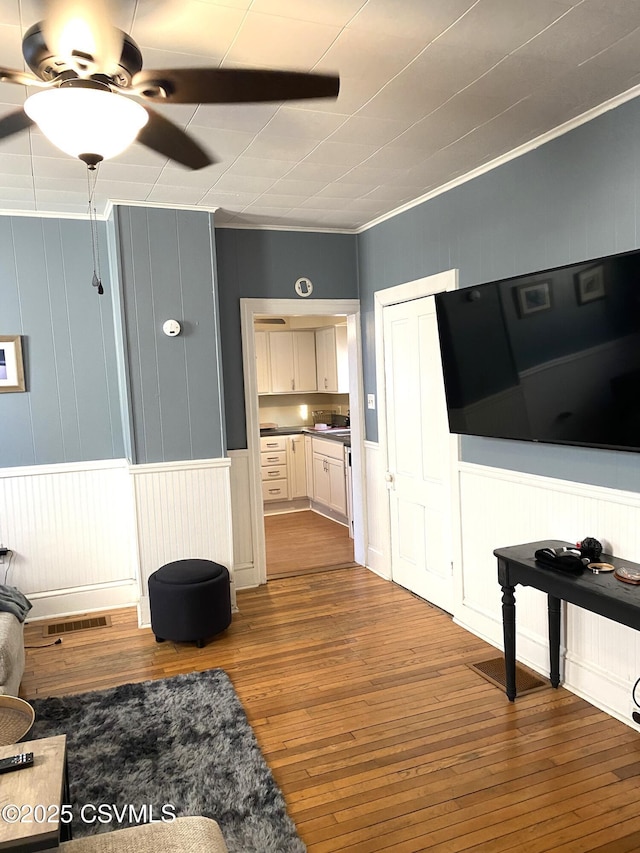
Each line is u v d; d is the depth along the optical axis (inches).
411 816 87.2
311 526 258.5
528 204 121.1
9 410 159.5
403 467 174.9
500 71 89.0
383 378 180.2
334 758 101.1
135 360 153.9
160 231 154.1
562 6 72.7
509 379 118.6
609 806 87.7
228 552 165.8
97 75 64.3
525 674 126.2
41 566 164.6
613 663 110.1
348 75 88.4
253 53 81.4
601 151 104.3
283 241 181.5
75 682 128.6
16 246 157.2
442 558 160.7
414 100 97.3
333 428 293.1
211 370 161.5
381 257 176.6
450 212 144.4
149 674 131.6
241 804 89.6
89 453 167.5
